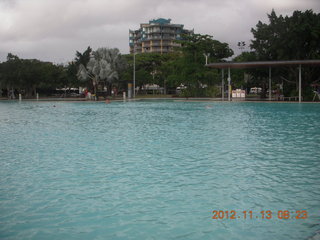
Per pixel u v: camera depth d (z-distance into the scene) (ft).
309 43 138.62
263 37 156.97
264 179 23.52
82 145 37.88
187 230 15.64
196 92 183.62
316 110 88.38
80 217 17.26
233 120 64.08
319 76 146.61
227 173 25.16
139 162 29.04
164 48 519.19
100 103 147.54
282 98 142.51
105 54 230.27
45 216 17.43
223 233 15.28
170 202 19.19
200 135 44.60
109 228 15.96
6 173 25.85
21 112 94.79
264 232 15.33
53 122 64.59
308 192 20.65
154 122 62.18
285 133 45.62
